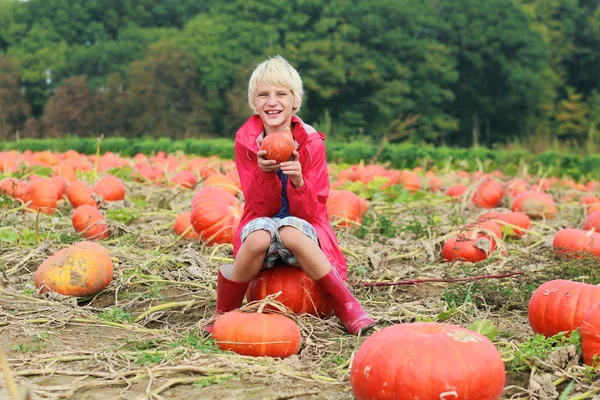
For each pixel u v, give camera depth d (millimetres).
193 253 5691
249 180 4309
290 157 3982
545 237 7238
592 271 4953
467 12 61844
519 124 63656
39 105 63156
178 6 75375
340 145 22781
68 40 68250
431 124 57781
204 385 3115
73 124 50344
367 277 5383
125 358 3420
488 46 60844
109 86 52812
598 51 70938
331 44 55250
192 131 50969
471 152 21172
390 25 58469
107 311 4344
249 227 3920
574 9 72062
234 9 59594
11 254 5730
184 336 3836
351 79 53906
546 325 3818
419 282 5094
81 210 6656
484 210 9148
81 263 4711
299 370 3365
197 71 55625
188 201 9227
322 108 56000
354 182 10844
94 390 3066
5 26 68188
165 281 5074
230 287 3982
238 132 4352
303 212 4094
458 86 62500
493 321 4344
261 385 3125
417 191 9898
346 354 3617
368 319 3932
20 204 7711
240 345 3488
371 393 2809
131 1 73438
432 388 2721
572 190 13688
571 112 63562
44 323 4043
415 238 7156
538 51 61938
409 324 3070
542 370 3383
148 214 7984
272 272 4137
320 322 4094
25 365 3328
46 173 9891
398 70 55719
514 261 5789
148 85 51438
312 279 4039
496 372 2826
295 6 59125
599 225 7164
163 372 3215
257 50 56062
